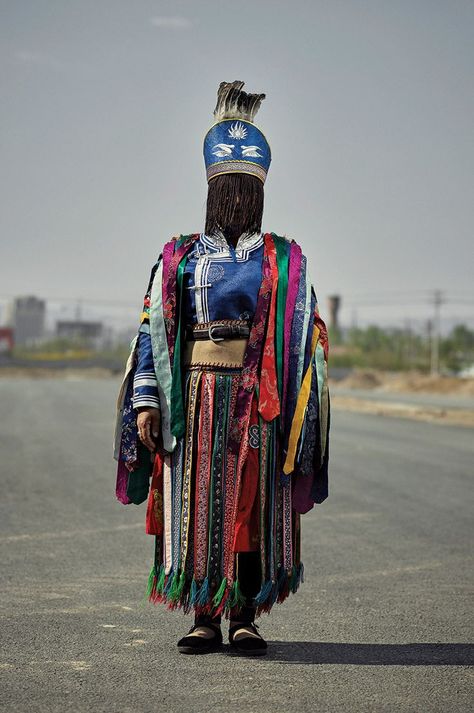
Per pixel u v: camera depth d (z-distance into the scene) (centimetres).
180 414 415
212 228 431
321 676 400
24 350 15525
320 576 619
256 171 433
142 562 650
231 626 437
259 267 423
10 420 2116
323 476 430
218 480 410
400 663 421
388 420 2489
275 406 411
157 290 429
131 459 425
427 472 1237
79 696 370
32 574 606
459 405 3497
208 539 408
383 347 11819
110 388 4725
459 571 638
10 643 448
